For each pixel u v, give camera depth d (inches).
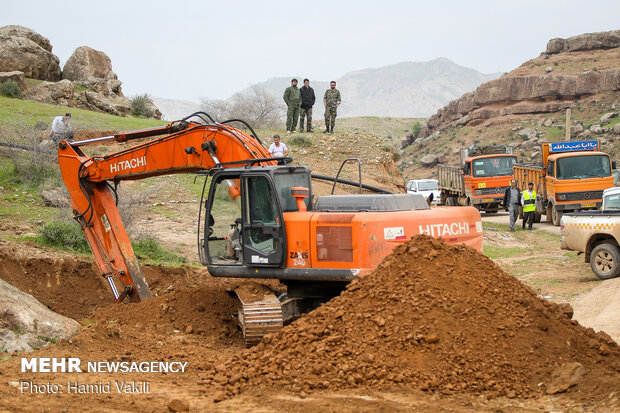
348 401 243.4
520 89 5359.3
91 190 475.8
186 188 969.5
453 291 299.3
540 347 278.5
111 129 1139.9
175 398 237.1
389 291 300.4
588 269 646.5
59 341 317.7
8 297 337.7
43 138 975.0
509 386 257.0
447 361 267.6
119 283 532.7
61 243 605.6
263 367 274.7
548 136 4763.8
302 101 1333.7
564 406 237.3
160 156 447.2
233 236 384.8
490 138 5177.2
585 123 4731.8
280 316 351.6
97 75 1727.4
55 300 489.4
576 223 594.2
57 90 1466.5
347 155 1234.0
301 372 268.8
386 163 1258.6
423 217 354.6
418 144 5925.2
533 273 645.9
